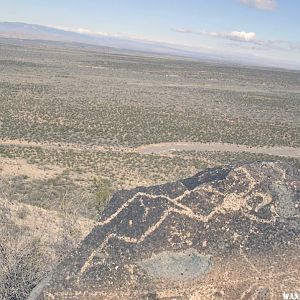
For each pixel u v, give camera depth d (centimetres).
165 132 4284
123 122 4584
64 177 2519
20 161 2808
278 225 692
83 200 1844
